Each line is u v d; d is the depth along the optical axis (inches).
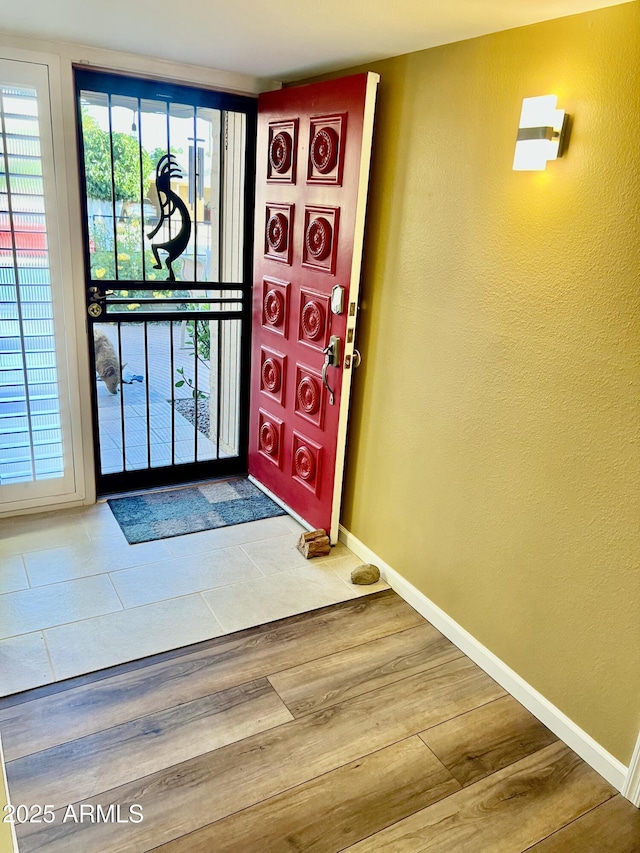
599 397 68.0
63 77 102.5
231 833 62.9
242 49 96.0
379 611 100.7
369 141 95.0
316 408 115.4
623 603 68.5
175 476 139.5
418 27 76.0
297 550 116.1
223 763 70.7
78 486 124.8
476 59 78.5
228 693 81.0
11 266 106.7
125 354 126.8
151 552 111.6
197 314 131.2
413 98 89.7
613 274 64.9
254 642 90.9
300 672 85.8
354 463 114.7
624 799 70.2
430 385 93.2
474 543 88.4
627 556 67.4
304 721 77.5
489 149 78.2
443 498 93.3
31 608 94.0
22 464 118.2
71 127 105.5
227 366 140.6
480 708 82.0
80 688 79.7
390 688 84.2
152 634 90.6
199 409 140.1
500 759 74.2
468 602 90.8
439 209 87.4
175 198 121.6
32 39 98.4
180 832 62.6
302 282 114.0
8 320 109.1
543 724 80.0
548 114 66.6
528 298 75.1
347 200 99.8
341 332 105.3
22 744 71.1
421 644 93.6
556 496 74.7
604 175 64.7
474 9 67.0
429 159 88.0
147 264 122.4
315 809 66.2
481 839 64.5
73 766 68.9
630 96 61.4
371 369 106.4
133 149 114.9
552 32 68.5
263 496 136.6
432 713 80.4
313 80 115.0
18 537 113.2
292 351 120.0
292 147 111.6
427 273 91.1
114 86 109.2
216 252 129.2
